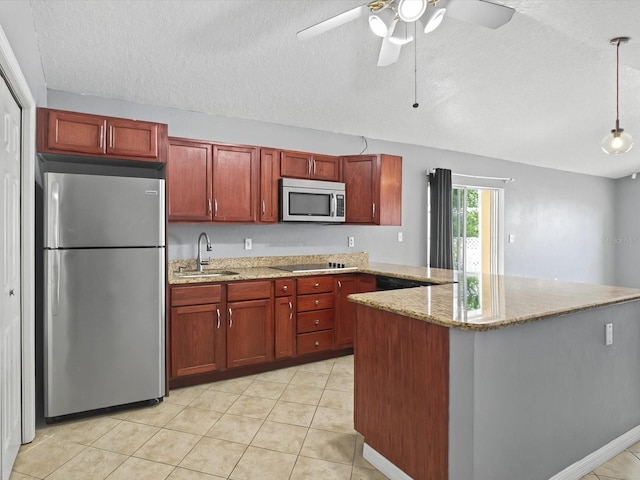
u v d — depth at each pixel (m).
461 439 1.64
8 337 1.93
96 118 2.70
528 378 1.78
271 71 3.25
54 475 1.97
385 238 4.82
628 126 4.97
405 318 1.88
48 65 2.84
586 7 2.48
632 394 2.30
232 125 3.87
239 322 3.29
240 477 1.96
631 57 3.14
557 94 4.10
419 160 5.09
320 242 4.38
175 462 2.09
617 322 2.21
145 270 2.75
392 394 1.96
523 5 2.60
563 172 6.73
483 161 5.70
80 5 2.37
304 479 1.95
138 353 2.74
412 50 3.21
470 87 3.84
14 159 2.08
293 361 3.62
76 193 2.53
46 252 2.46
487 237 6.05
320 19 2.71
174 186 3.27
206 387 3.12
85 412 2.61
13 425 2.04
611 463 2.12
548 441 1.87
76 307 2.54
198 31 2.69
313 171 3.97
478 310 1.82
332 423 2.52
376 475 1.99
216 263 3.76
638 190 7.31
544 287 2.57
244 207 3.58
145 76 3.10
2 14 1.67
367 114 4.15
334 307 3.75
